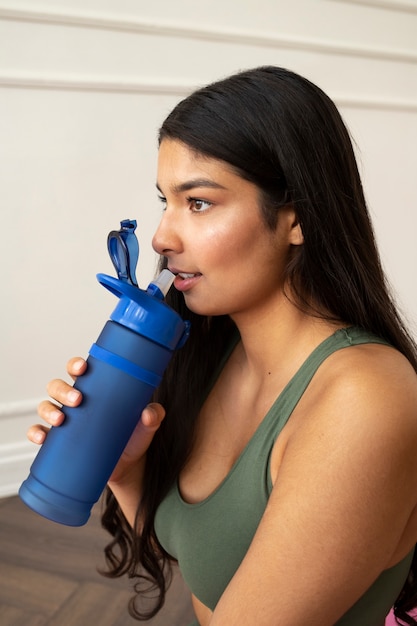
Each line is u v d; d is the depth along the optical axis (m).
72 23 1.67
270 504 0.57
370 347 0.64
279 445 0.65
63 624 1.43
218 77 1.85
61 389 0.62
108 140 1.79
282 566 0.54
